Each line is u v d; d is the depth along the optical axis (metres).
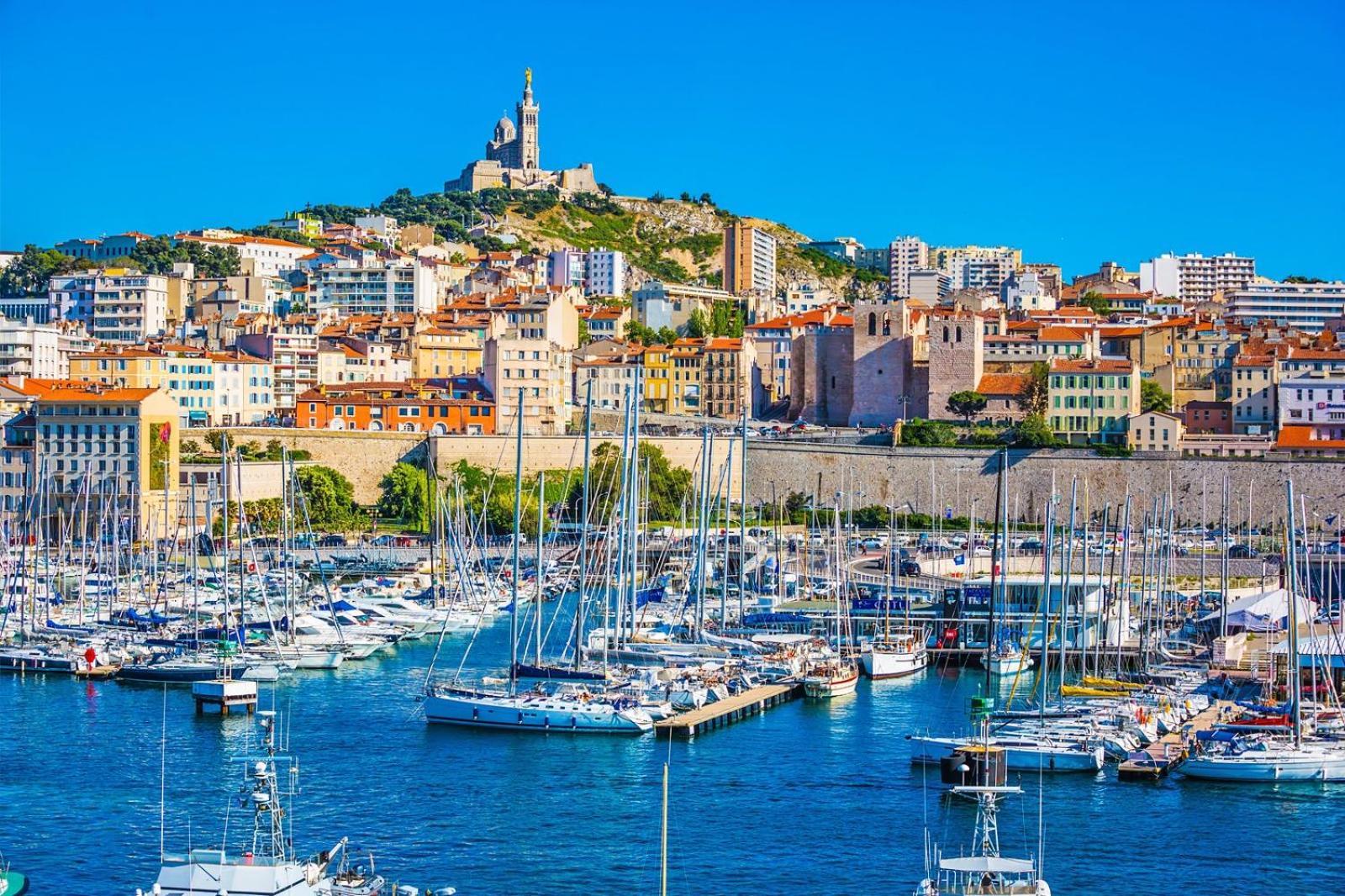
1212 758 175.62
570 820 163.12
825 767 182.12
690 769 180.75
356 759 183.62
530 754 186.25
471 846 155.25
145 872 147.00
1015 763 179.75
